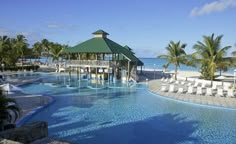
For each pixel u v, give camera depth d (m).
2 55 47.34
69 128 13.66
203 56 31.92
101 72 36.84
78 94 24.97
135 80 35.09
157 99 22.36
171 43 38.72
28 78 38.75
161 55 39.75
